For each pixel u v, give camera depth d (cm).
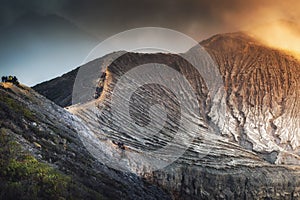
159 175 7762
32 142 4178
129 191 5191
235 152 11381
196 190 8569
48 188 3170
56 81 13538
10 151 3550
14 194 2858
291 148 14838
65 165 4191
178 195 8056
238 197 9294
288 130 15725
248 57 19762
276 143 14938
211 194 8781
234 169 9919
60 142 4853
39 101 6041
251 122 15762
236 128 15212
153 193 6278
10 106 4725
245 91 17612
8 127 4134
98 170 5059
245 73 18575
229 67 18950
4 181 2994
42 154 4050
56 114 6112
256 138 14700
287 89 18062
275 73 18850
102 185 4400
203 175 8962
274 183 10138
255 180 9856
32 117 4906
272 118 16350
